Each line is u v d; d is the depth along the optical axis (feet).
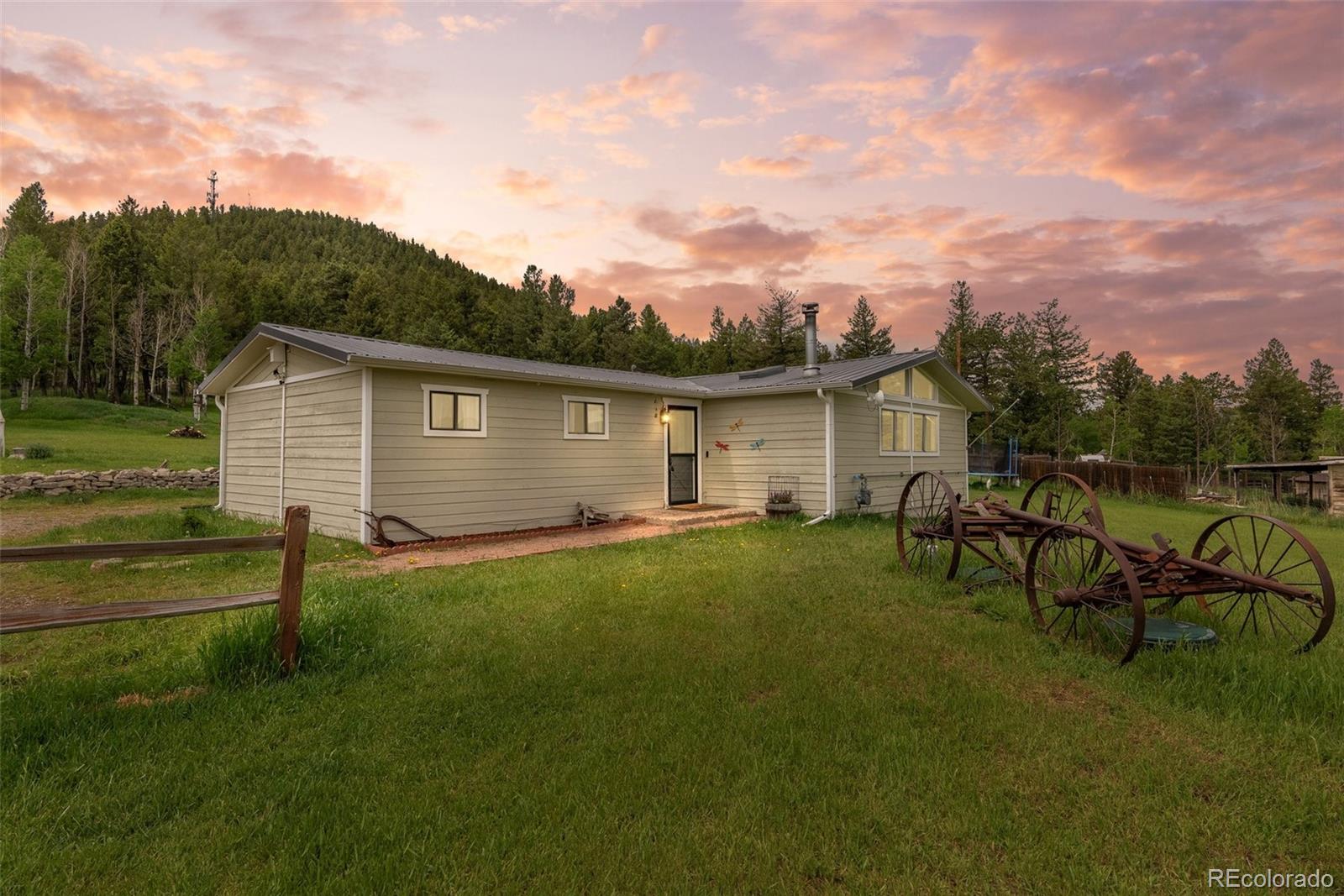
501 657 14.82
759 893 7.23
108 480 52.80
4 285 124.36
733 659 14.75
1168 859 7.89
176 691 12.59
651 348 187.93
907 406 51.29
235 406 44.04
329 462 33.76
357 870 7.47
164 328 185.26
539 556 28.86
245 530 34.42
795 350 163.22
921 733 11.10
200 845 8.01
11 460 64.64
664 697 12.54
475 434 35.06
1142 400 178.29
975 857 7.90
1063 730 11.23
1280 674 13.04
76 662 14.24
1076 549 26.91
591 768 9.87
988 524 22.59
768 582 22.94
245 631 13.26
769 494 43.91
